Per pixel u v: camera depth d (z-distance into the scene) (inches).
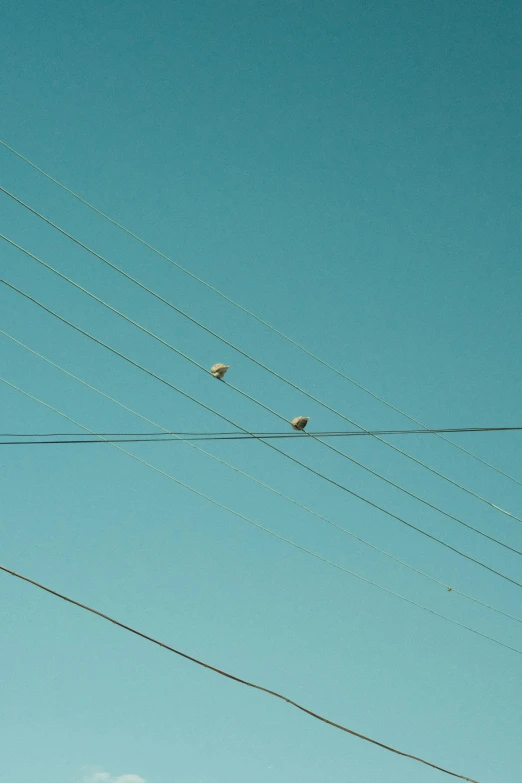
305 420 662.5
